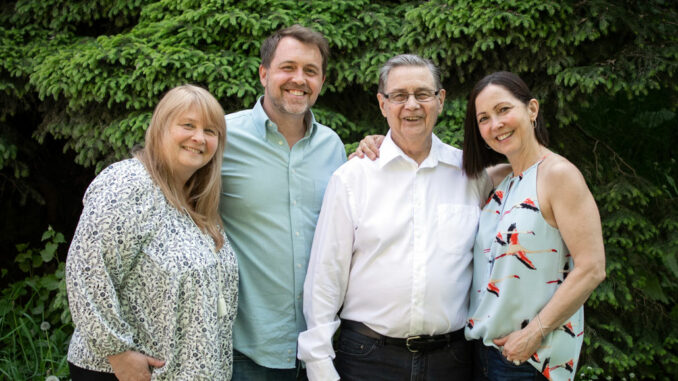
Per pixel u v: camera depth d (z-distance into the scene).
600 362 3.35
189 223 1.87
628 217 3.22
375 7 3.53
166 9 3.56
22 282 3.96
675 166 3.85
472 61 3.28
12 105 3.73
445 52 3.28
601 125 3.90
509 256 1.83
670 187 3.77
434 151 2.13
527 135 1.89
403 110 2.01
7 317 3.80
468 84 3.47
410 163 2.08
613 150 3.62
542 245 1.80
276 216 2.17
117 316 1.65
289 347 2.16
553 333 1.80
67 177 4.78
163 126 1.82
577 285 1.73
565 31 3.08
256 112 2.23
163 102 1.85
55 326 3.82
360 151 2.15
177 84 3.07
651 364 3.51
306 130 2.31
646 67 3.03
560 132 3.58
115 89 3.08
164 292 1.72
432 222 2.04
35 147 4.20
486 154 2.10
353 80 3.59
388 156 2.06
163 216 1.78
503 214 1.91
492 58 3.30
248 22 3.17
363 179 2.08
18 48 3.64
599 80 2.94
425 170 2.10
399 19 3.51
